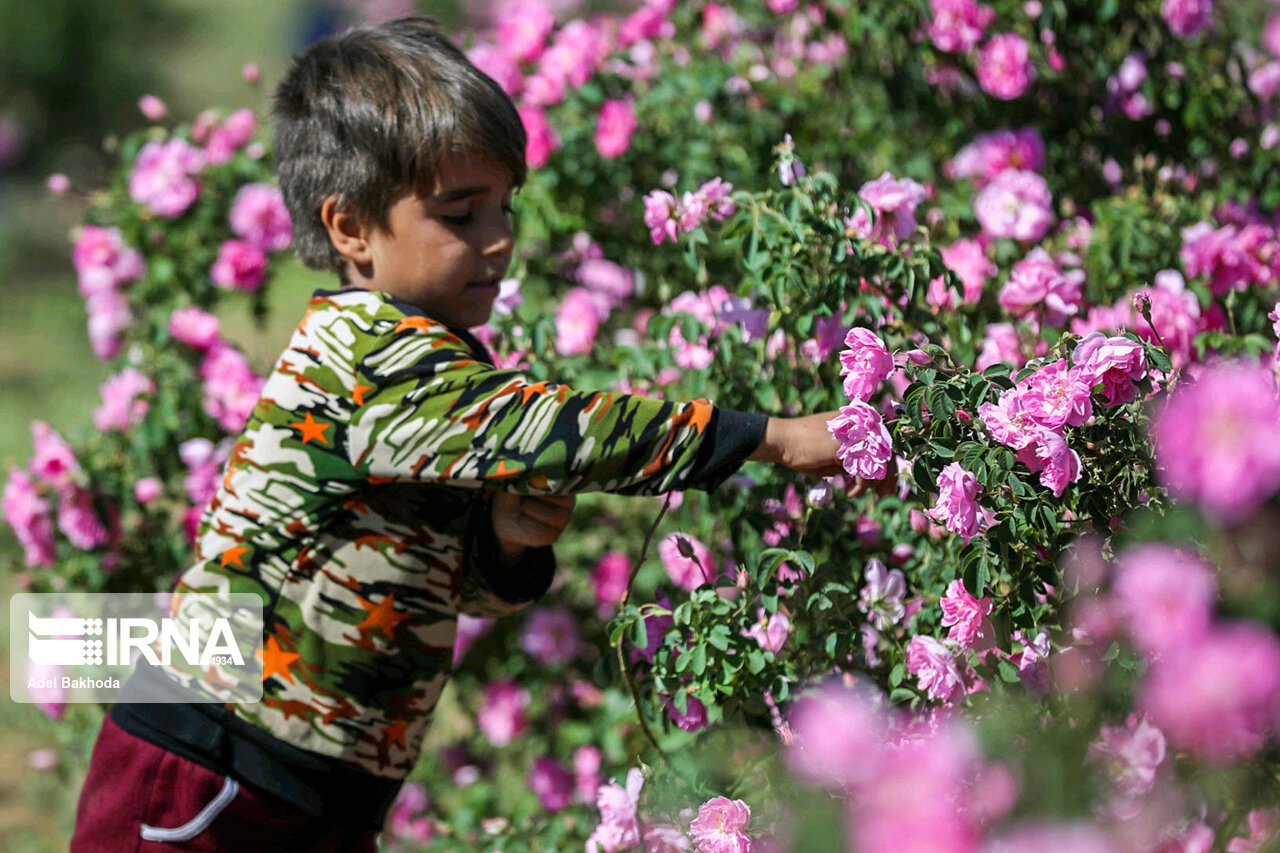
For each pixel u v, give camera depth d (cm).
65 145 1473
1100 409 223
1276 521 176
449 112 241
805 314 294
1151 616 162
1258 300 352
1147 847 180
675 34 485
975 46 407
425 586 244
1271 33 468
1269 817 193
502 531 257
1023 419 220
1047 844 156
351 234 251
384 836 437
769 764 268
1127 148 411
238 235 490
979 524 230
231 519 245
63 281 1216
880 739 218
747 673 273
